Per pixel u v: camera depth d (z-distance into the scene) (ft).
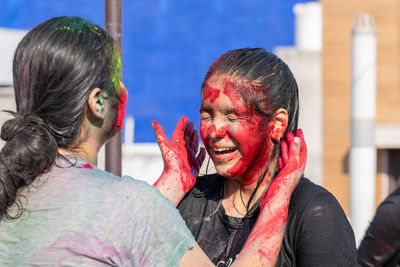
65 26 5.83
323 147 47.34
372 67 36.63
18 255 5.24
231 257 6.88
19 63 5.76
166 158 7.34
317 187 6.87
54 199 5.41
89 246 5.21
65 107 5.67
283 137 7.16
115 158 9.69
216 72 6.93
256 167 7.11
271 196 6.45
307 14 45.32
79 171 5.63
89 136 5.97
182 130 7.84
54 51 5.63
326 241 6.35
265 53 7.14
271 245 6.10
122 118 6.25
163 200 5.58
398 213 8.73
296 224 6.56
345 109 46.80
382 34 46.42
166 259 5.40
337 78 46.80
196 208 7.50
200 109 7.14
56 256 5.17
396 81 46.29
